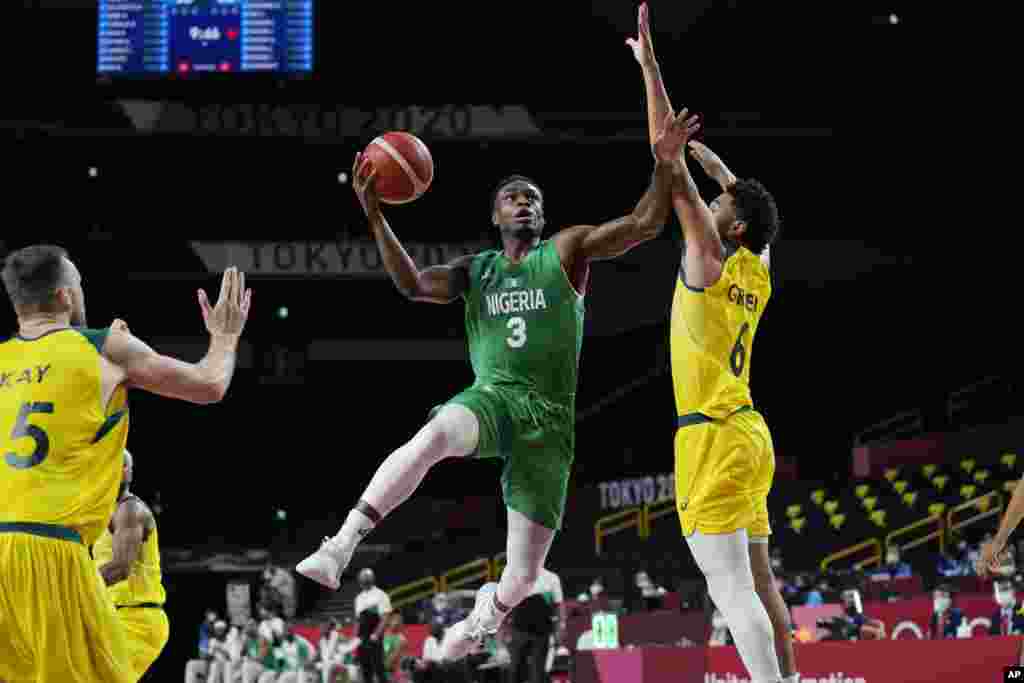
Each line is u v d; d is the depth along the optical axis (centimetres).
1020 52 2598
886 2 2684
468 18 2842
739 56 2875
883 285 3089
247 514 3794
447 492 3847
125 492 656
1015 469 2511
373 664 1661
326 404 3778
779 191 2922
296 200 3000
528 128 2898
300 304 3384
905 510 2602
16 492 430
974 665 830
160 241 3044
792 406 3228
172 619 3612
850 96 2828
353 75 2811
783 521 2797
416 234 3045
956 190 2780
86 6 2745
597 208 3000
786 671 581
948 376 2978
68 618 428
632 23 2839
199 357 3356
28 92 2817
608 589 2477
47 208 2952
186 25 2291
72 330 448
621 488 3262
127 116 2816
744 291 577
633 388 3500
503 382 552
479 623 600
